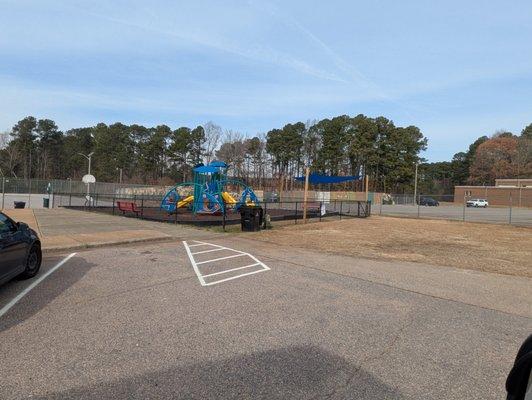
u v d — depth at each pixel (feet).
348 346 15.98
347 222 75.82
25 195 168.86
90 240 41.11
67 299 21.62
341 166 315.58
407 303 22.31
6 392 12.00
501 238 57.16
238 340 16.35
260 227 57.88
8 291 22.98
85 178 164.96
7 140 386.52
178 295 22.82
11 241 22.79
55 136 390.83
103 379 12.89
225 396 11.97
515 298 24.03
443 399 12.07
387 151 301.02
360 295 23.72
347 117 318.45
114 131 386.11
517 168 318.04
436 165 426.10
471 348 16.06
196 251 37.91
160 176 367.86
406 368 14.12
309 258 35.68
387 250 42.57
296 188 303.89
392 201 232.73
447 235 59.57
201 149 348.59
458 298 23.68
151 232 49.19
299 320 18.95
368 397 12.08
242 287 24.91
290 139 332.80
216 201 74.69
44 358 14.38
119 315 19.19
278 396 12.03
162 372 13.44
